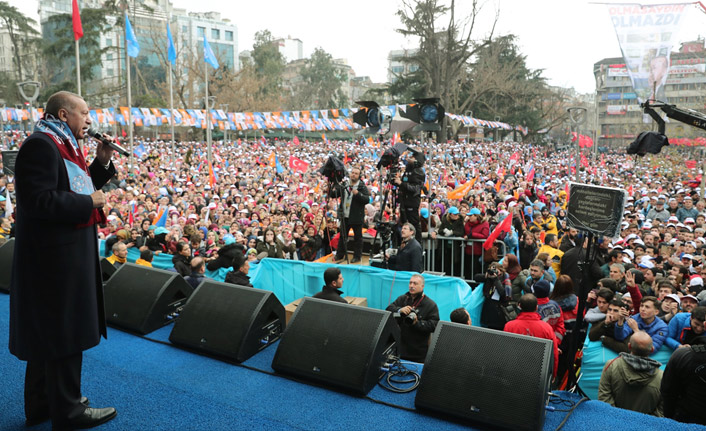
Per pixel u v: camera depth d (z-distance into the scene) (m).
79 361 2.60
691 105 49.97
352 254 9.31
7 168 10.77
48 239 2.35
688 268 8.80
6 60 88.56
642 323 5.75
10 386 3.10
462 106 60.41
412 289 5.71
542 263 6.99
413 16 51.56
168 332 3.99
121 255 7.74
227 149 44.09
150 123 32.78
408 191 8.24
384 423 2.78
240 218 13.62
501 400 2.73
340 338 3.25
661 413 4.42
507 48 67.25
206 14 104.25
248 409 2.90
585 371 5.74
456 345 2.99
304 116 36.44
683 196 15.67
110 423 2.70
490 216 12.95
